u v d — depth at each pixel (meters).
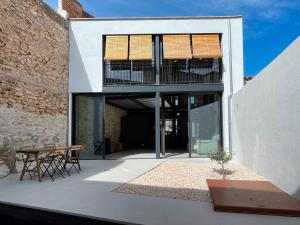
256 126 7.92
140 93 12.34
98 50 12.20
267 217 4.41
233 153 11.03
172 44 11.94
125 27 12.17
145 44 11.96
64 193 5.95
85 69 12.19
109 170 8.98
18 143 8.83
